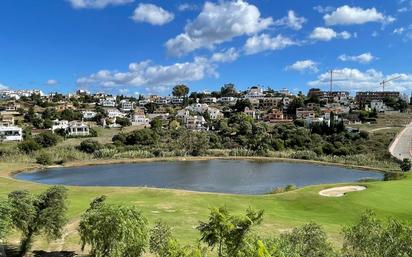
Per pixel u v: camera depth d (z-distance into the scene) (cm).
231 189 8250
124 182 9081
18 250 3375
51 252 3381
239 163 12219
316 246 2272
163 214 4700
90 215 2842
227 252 1748
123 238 2755
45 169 11000
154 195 5838
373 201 5269
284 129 16050
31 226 3256
